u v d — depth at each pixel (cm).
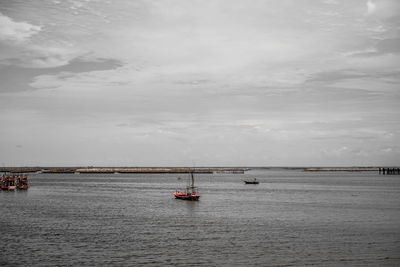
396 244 4547
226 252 4194
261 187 15175
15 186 13075
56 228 5509
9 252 4156
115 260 3884
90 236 4962
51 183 17288
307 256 4047
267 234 5116
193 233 5178
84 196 10700
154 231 5322
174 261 3859
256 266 3716
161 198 10194
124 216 6738
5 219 6322
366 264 3788
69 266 3684
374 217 6631
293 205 8519
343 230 5403
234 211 7462
